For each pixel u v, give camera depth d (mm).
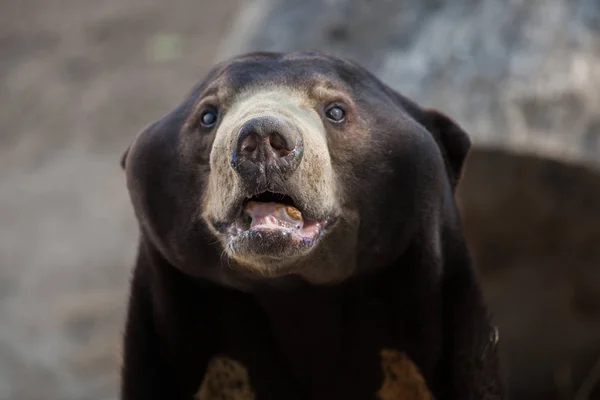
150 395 8375
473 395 8281
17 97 30391
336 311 8133
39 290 22781
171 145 7895
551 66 12969
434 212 7980
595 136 12703
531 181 14273
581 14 13367
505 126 12719
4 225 25203
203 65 29594
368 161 7750
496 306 15766
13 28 33906
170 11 32594
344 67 8078
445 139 8594
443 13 13727
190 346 8281
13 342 21062
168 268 8125
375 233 7836
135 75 30016
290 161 6941
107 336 21000
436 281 8086
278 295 7938
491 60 13117
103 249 23859
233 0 32312
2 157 28188
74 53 31875
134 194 8078
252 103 7449
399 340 8266
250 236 6887
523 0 13500
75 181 26484
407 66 13344
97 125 28562
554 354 15805
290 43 14234
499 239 15211
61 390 19812
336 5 14289
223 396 8406
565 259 15219
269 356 8391
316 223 7262
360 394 8438
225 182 7125
